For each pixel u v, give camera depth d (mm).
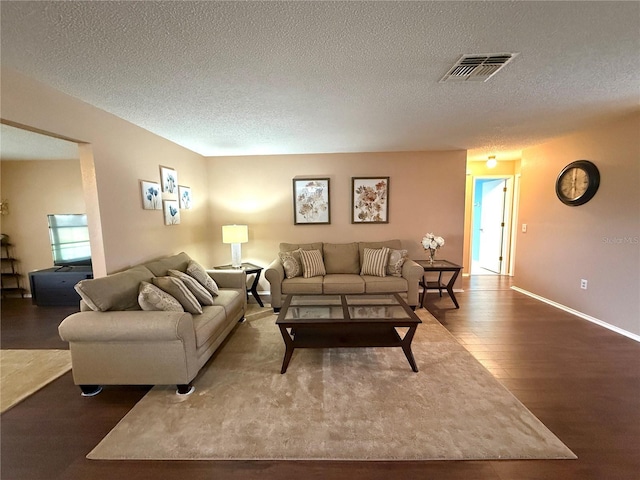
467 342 2908
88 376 2125
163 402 2059
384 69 1891
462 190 4539
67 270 4324
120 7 1275
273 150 4289
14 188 4516
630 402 2002
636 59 1782
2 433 1796
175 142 3682
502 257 5926
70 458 1608
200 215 4406
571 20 1408
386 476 1476
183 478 1481
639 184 2877
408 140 3811
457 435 1722
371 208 4594
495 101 2475
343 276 3945
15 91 1830
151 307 2244
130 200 2842
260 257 4734
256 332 3232
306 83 2078
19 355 2766
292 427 1803
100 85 2053
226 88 2143
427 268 3902
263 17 1359
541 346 2814
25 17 1324
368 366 2498
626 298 3033
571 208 3691
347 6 1290
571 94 2342
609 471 1483
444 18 1385
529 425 1796
